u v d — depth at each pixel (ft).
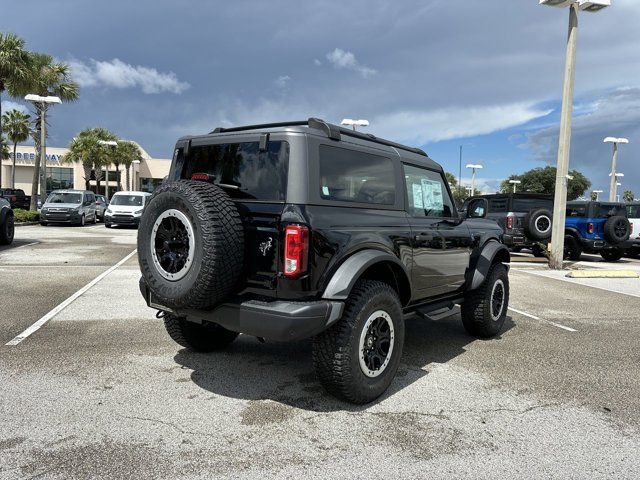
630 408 12.36
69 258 38.19
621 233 48.21
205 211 10.67
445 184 17.16
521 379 14.35
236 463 9.29
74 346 16.21
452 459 9.64
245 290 11.46
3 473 8.70
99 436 10.17
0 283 26.99
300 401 12.26
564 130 40.88
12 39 79.77
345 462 9.42
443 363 15.74
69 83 100.32
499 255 19.36
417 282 14.60
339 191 12.24
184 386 13.04
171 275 11.25
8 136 166.30
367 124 75.25
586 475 9.16
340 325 11.45
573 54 40.11
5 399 11.89
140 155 207.21
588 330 20.59
